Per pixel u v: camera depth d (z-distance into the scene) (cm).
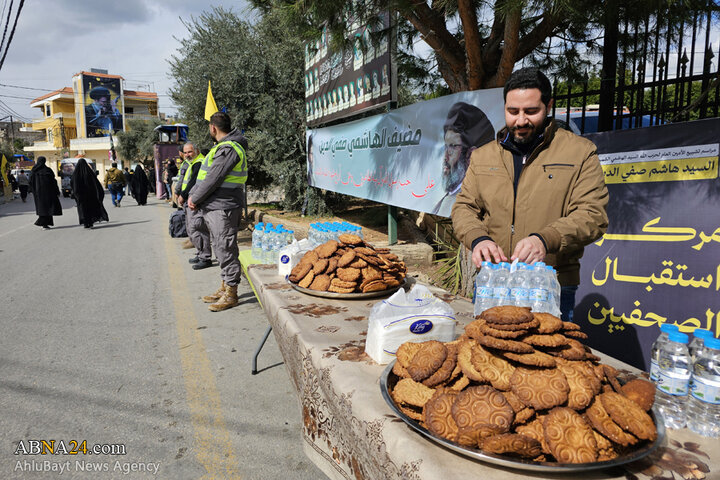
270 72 1082
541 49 412
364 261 245
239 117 1133
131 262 734
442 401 112
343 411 142
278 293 253
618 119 344
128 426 270
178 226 920
